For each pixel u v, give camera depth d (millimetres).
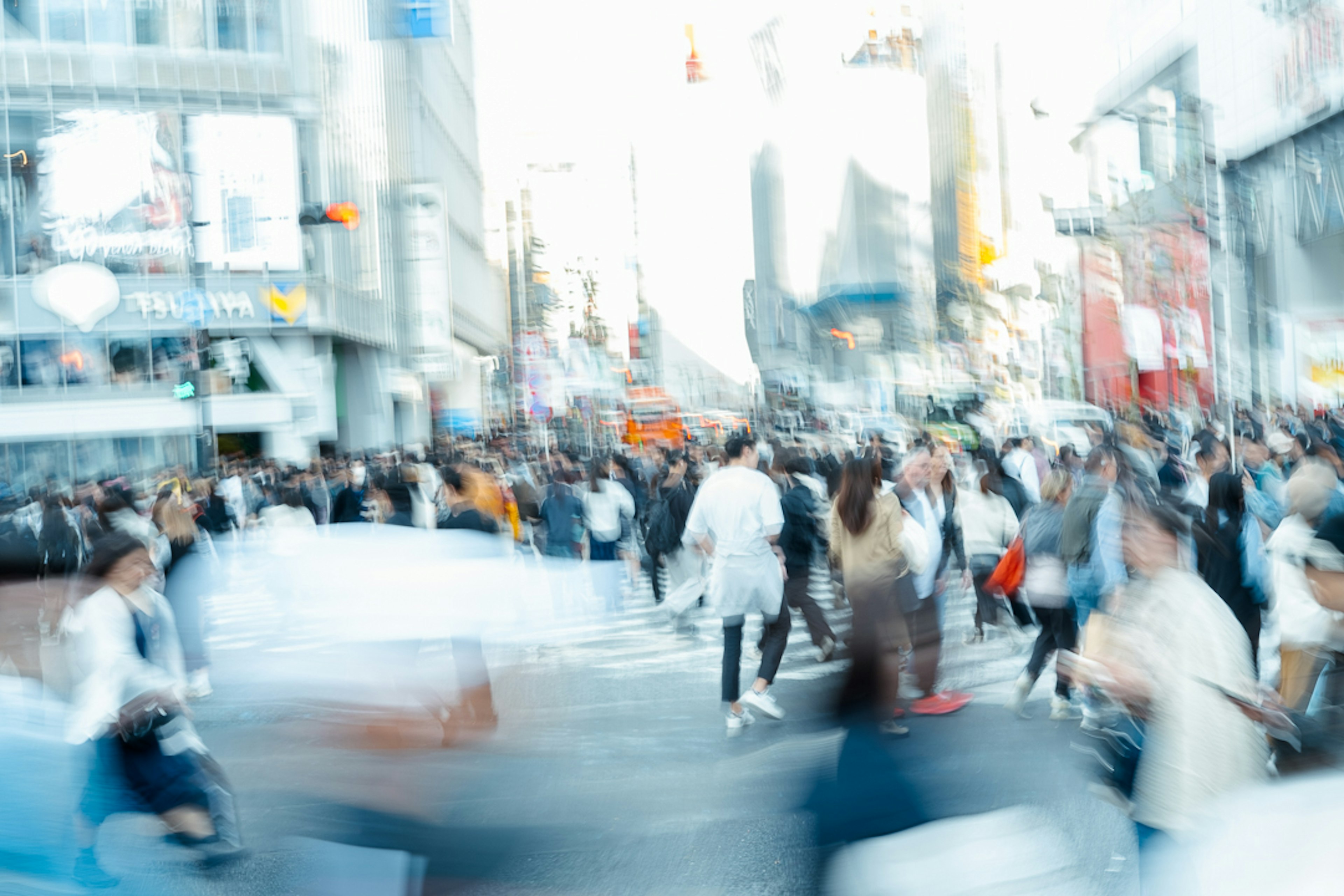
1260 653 11070
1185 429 34844
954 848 4645
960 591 12852
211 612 5426
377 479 18328
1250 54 36781
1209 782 4941
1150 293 40969
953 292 73000
